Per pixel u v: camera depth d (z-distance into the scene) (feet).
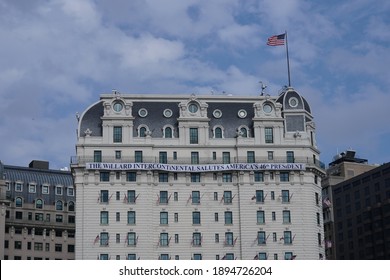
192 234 466.70
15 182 641.81
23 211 634.84
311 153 489.67
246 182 476.54
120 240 460.96
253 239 466.70
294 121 497.05
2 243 595.47
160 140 482.69
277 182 478.18
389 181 636.07
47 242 637.30
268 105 496.23
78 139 477.77
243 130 491.31
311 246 469.57
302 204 476.13
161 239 464.65
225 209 472.44
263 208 472.85
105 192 468.75
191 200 472.85
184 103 490.49
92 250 457.27
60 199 653.71
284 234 469.57
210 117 495.41
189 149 482.28
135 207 467.11
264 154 484.33
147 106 496.23
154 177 473.67
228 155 484.74
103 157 474.49
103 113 490.08
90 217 463.01
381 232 636.89
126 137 480.23
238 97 505.25
